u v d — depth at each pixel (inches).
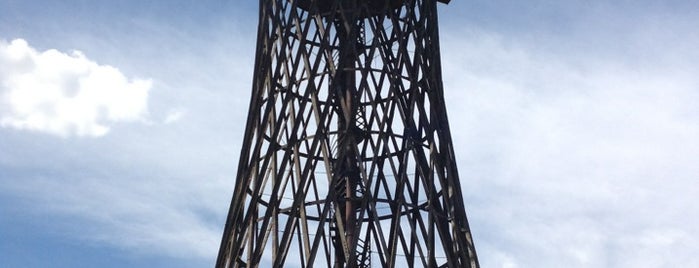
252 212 1396.4
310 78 1459.2
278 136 1457.9
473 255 1421.0
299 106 1455.5
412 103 1489.9
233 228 1428.4
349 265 1298.0
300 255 1400.1
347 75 1529.3
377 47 1512.1
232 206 1446.9
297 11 1560.0
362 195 1453.0
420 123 1518.2
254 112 1501.0
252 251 1380.4
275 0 1599.4
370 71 1514.5
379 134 1414.9
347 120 1437.0
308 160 1380.4
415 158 1457.9
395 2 1648.6
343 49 1491.1
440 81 1565.0
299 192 1353.3
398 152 1478.8
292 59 1542.8
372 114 1448.1
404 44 1557.6
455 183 1485.0
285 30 1535.4
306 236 1333.7
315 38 1578.5
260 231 1349.7
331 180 1364.4
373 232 1437.0
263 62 1557.6
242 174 1465.3
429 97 1535.4
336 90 1470.2
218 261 1422.2
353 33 1502.2
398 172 1472.7
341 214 1448.1
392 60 1557.6
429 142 1481.3
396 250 1336.1
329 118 1486.2
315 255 1289.4
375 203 1403.8
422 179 1445.6
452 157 1508.4
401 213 1384.1
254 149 1457.9
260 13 1647.4
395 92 1493.6
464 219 1455.5
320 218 1332.4
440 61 1590.8
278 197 1402.6
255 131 1492.4
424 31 1577.3
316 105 1450.5
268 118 1464.1
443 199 1462.8
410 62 1541.6
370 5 1646.2
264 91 1519.4
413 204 1435.8
